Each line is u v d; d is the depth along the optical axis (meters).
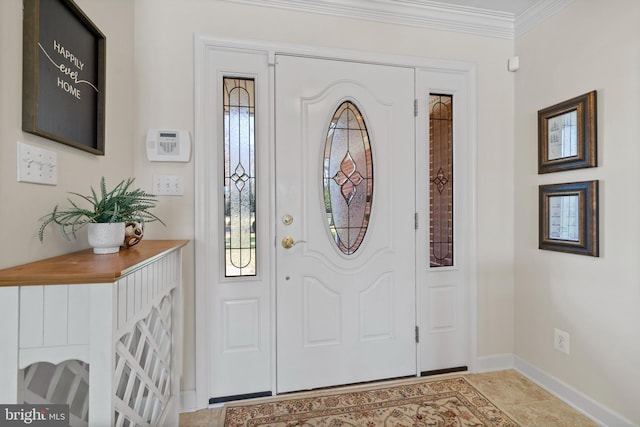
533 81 2.12
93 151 1.35
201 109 1.84
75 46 1.25
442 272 2.22
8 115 0.92
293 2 1.95
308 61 1.99
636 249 1.55
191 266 1.84
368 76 2.08
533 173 2.12
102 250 1.17
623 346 1.60
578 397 1.81
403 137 2.15
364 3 2.02
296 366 1.99
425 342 2.20
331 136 2.05
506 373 2.21
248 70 1.91
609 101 1.66
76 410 1.12
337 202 2.06
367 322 2.10
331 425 1.68
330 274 2.04
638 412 1.54
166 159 1.80
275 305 1.96
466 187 2.23
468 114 2.22
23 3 0.98
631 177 1.57
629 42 1.57
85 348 0.84
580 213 1.79
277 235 1.96
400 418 1.73
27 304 0.82
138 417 1.12
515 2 2.07
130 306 0.97
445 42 2.18
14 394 0.82
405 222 2.16
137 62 1.79
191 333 1.84
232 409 1.82
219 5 1.87
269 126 1.95
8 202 0.92
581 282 1.81
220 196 1.89
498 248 2.26
